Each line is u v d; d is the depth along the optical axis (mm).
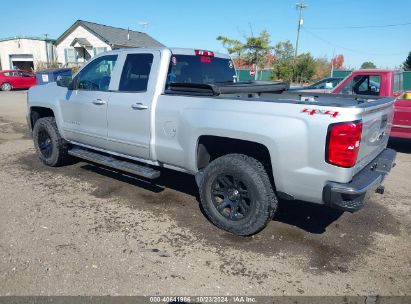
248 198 3645
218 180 3812
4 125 9867
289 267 3229
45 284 2881
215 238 3709
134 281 2959
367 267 3258
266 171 3602
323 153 3096
